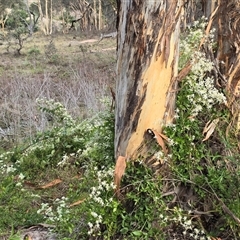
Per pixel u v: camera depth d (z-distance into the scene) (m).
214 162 2.59
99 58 12.84
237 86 2.71
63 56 14.09
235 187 2.44
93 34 22.38
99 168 2.91
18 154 3.93
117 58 2.57
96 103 5.41
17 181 3.45
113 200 2.44
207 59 2.70
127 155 2.54
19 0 26.48
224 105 2.69
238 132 2.69
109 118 3.04
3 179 3.46
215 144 2.65
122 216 2.43
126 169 2.51
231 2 2.67
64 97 6.27
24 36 24.05
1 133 5.28
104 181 2.48
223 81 2.72
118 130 2.59
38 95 6.48
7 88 7.73
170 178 2.50
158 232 2.40
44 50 16.53
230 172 2.50
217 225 2.45
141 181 2.44
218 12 2.75
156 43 2.36
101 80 7.75
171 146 2.52
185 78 2.60
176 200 2.52
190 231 2.48
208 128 2.59
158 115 2.48
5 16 25.66
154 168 2.51
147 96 2.43
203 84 2.63
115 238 2.45
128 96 2.47
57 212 2.66
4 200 3.15
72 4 26.56
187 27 3.02
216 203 2.44
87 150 3.05
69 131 3.79
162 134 2.50
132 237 2.38
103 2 22.39
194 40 2.73
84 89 6.18
